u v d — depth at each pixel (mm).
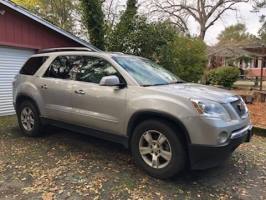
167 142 4316
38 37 11000
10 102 10352
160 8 31641
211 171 4859
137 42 13781
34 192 4008
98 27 14031
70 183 4281
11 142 6191
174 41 15039
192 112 4086
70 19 31047
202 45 17375
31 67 6613
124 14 14273
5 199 3818
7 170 4707
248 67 39688
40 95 6145
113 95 4852
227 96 4539
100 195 3959
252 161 5418
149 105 4418
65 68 5848
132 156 5094
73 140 6312
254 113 10695
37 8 30562
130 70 5047
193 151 4102
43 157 5301
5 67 10094
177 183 4367
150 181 4391
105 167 4871
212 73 21234
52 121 6020
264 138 7191
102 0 14414
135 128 4648
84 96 5254
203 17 35188
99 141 6242
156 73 5402
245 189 4285
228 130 4145
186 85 5047
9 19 9922
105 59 5250
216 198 3990
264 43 34156
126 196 3947
